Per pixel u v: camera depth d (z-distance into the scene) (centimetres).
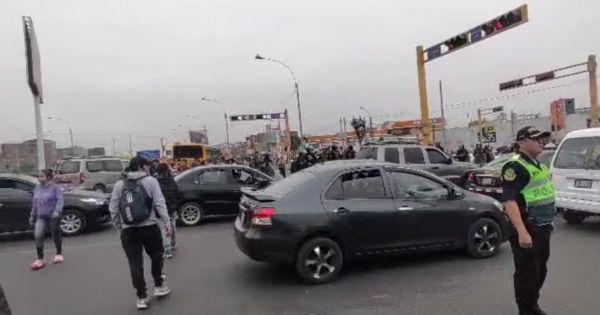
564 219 1140
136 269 629
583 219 1120
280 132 5553
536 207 482
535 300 501
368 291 652
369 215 720
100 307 646
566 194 1040
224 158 3102
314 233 697
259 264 839
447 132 6288
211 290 691
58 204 927
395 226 735
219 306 622
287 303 620
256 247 679
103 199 1367
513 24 1995
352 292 651
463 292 630
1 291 352
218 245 1027
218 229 1252
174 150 4884
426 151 1576
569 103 6088
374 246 726
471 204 791
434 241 763
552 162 1089
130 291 715
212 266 835
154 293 682
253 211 695
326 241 699
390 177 758
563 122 3481
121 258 952
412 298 616
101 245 1112
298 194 707
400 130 6038
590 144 1016
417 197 762
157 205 644
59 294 715
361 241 718
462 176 1498
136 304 647
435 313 561
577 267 725
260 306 614
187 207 1331
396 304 598
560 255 802
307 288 678
